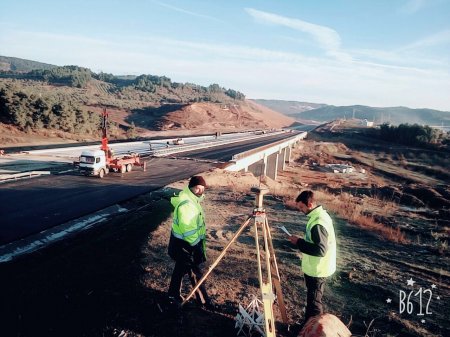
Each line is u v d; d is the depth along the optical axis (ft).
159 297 21.09
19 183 65.51
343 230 39.63
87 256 29.14
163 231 36.04
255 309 18.94
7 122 163.43
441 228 45.80
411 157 303.27
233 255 28.96
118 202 55.36
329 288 23.59
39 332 17.48
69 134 185.98
